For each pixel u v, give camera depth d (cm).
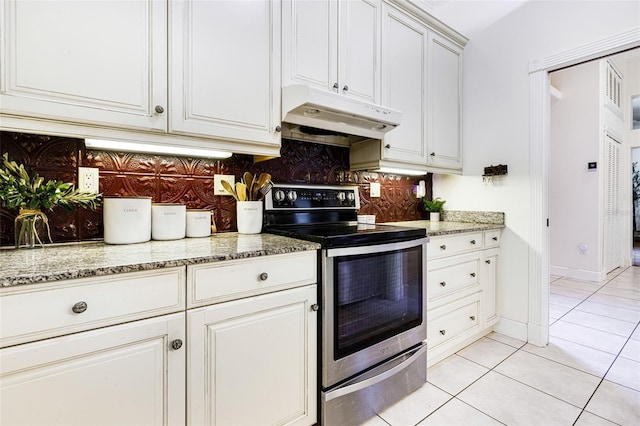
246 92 143
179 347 98
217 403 106
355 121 173
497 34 238
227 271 108
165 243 134
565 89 403
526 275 223
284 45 155
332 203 206
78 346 83
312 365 132
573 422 141
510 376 179
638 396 159
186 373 100
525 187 223
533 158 220
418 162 221
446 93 243
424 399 159
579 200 393
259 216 171
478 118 250
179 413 99
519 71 226
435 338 188
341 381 138
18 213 124
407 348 166
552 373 181
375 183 245
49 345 80
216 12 135
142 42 119
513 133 230
